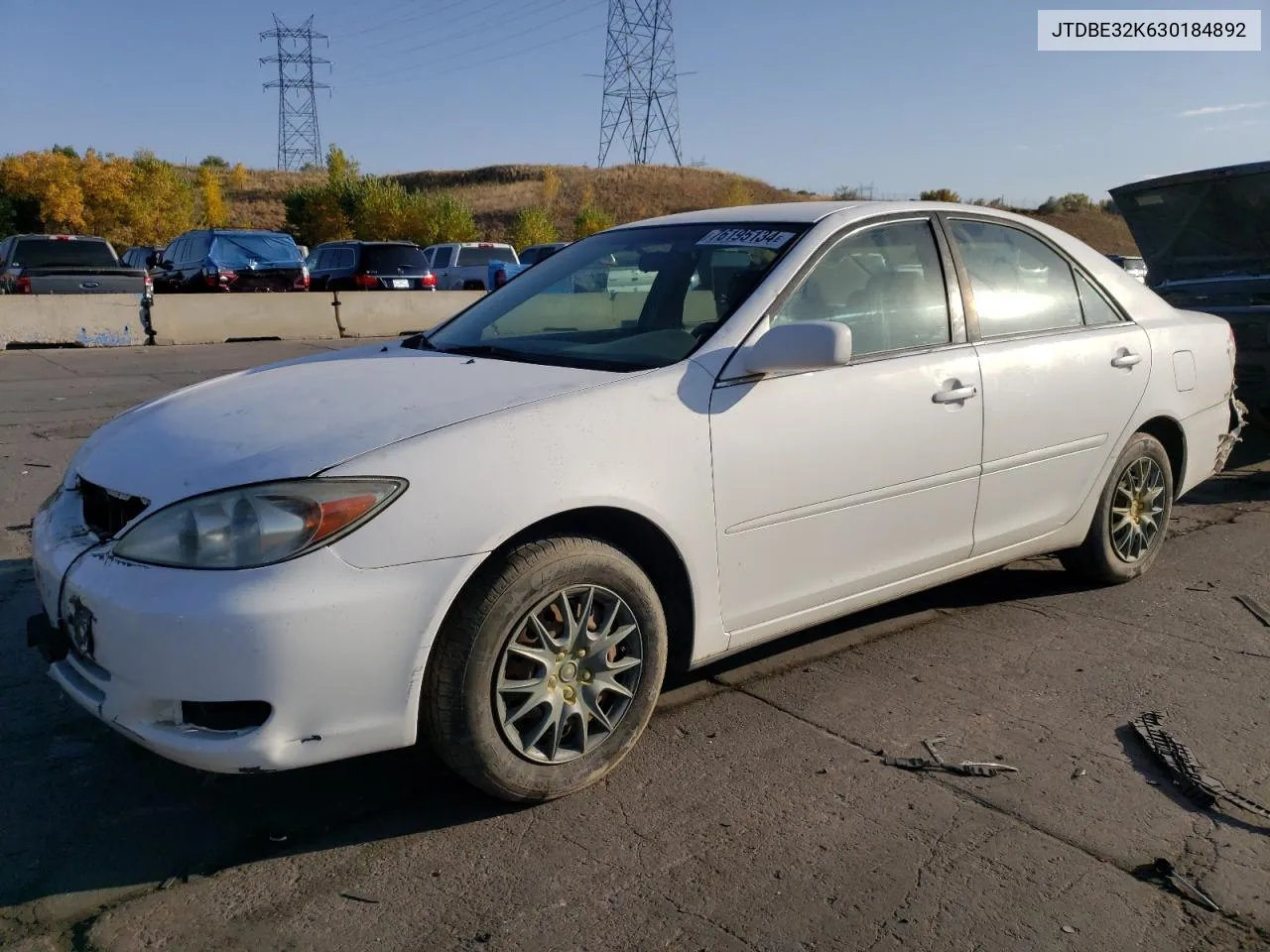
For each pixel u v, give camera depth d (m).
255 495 2.60
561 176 80.69
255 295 18.33
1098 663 4.08
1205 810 3.04
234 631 2.50
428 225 53.97
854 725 3.55
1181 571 5.24
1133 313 4.80
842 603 3.71
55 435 8.43
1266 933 2.51
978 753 3.37
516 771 2.91
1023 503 4.25
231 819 2.97
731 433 3.25
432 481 2.71
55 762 3.27
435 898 2.62
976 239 4.21
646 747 3.39
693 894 2.63
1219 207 7.55
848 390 3.54
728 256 3.73
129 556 2.65
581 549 2.93
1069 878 2.72
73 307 16.47
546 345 3.69
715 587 3.29
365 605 2.60
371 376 3.42
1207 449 5.23
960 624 4.50
